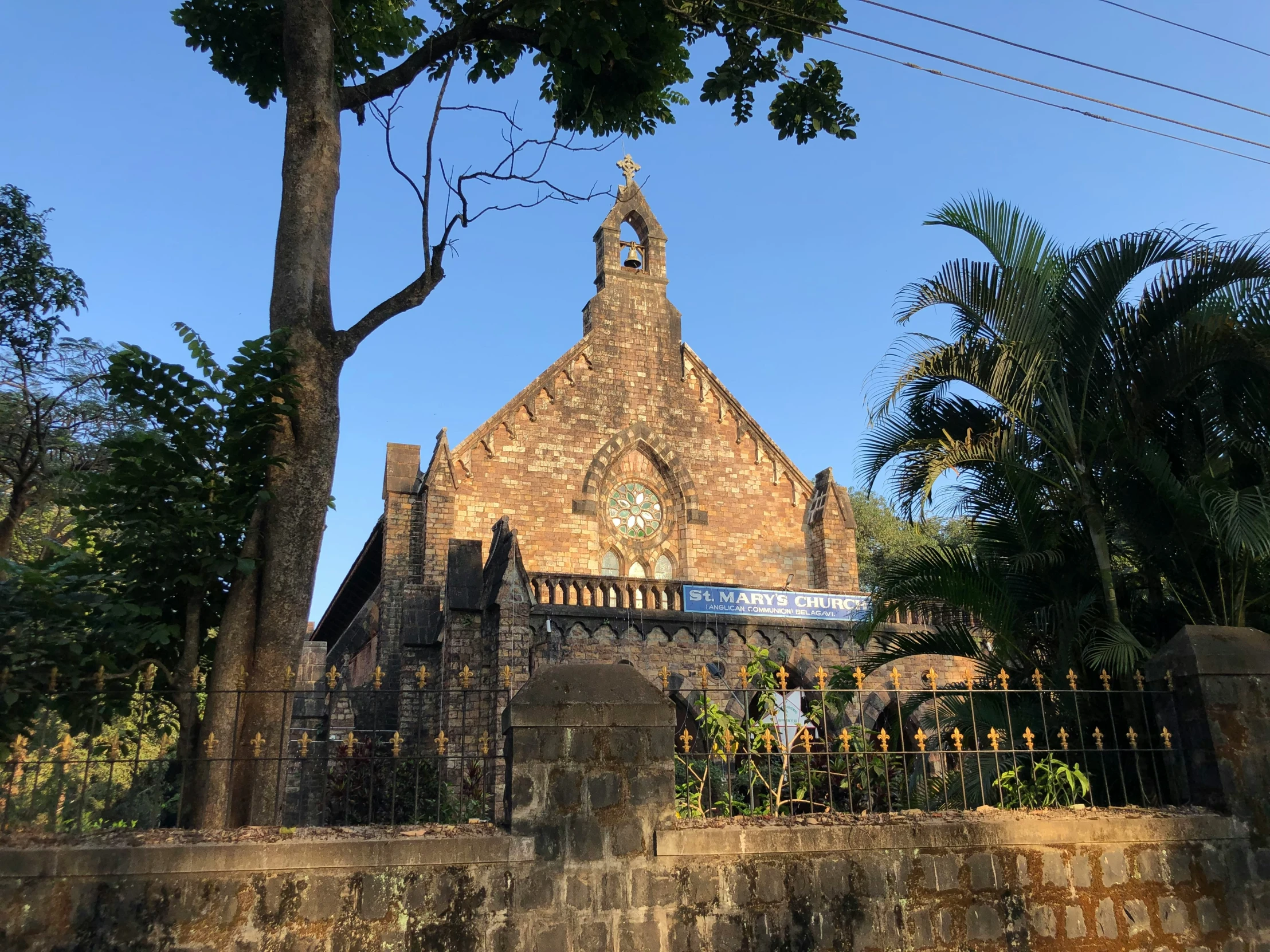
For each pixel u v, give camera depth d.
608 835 6.71
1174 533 10.37
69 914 5.80
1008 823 7.67
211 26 12.56
